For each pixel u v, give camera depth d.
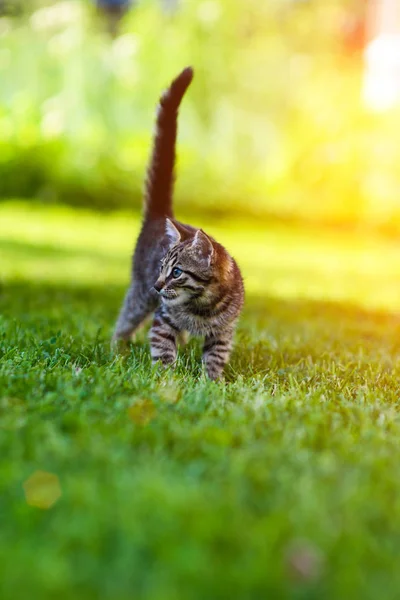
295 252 15.22
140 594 2.23
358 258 14.97
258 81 21.03
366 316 8.34
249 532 2.54
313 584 2.31
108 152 18.48
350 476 3.02
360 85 20.06
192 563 2.34
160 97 6.07
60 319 6.67
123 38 20.11
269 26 21.28
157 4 20.47
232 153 20.39
